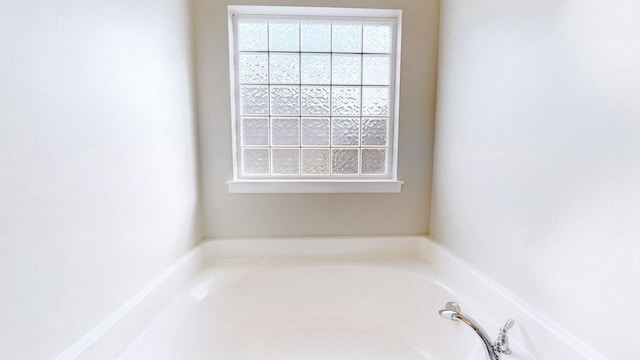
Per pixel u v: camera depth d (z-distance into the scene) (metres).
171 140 1.59
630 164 0.85
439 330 1.66
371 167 2.15
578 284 1.01
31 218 0.82
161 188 1.49
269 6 1.89
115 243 1.15
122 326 1.15
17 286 0.79
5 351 0.77
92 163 1.03
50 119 0.87
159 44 1.47
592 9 0.95
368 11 1.96
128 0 1.22
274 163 2.11
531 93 1.19
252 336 1.80
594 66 0.94
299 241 2.06
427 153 2.07
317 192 2.05
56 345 0.90
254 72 2.04
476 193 1.57
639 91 0.83
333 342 1.79
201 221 1.99
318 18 2.01
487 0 1.46
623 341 0.88
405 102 2.02
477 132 1.55
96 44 1.04
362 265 1.97
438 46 1.98
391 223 2.11
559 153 1.07
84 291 1.00
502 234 1.37
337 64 2.06
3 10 0.74
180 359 1.36
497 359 1.18
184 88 1.74
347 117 2.10
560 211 1.07
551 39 1.10
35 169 0.83
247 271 1.89
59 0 0.89
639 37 0.82
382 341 1.80
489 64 1.45
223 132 1.97
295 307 1.95
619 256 0.89
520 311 1.22
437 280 1.76
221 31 1.90
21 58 0.79
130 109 1.24
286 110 2.07
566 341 1.02
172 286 1.54
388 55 2.06
